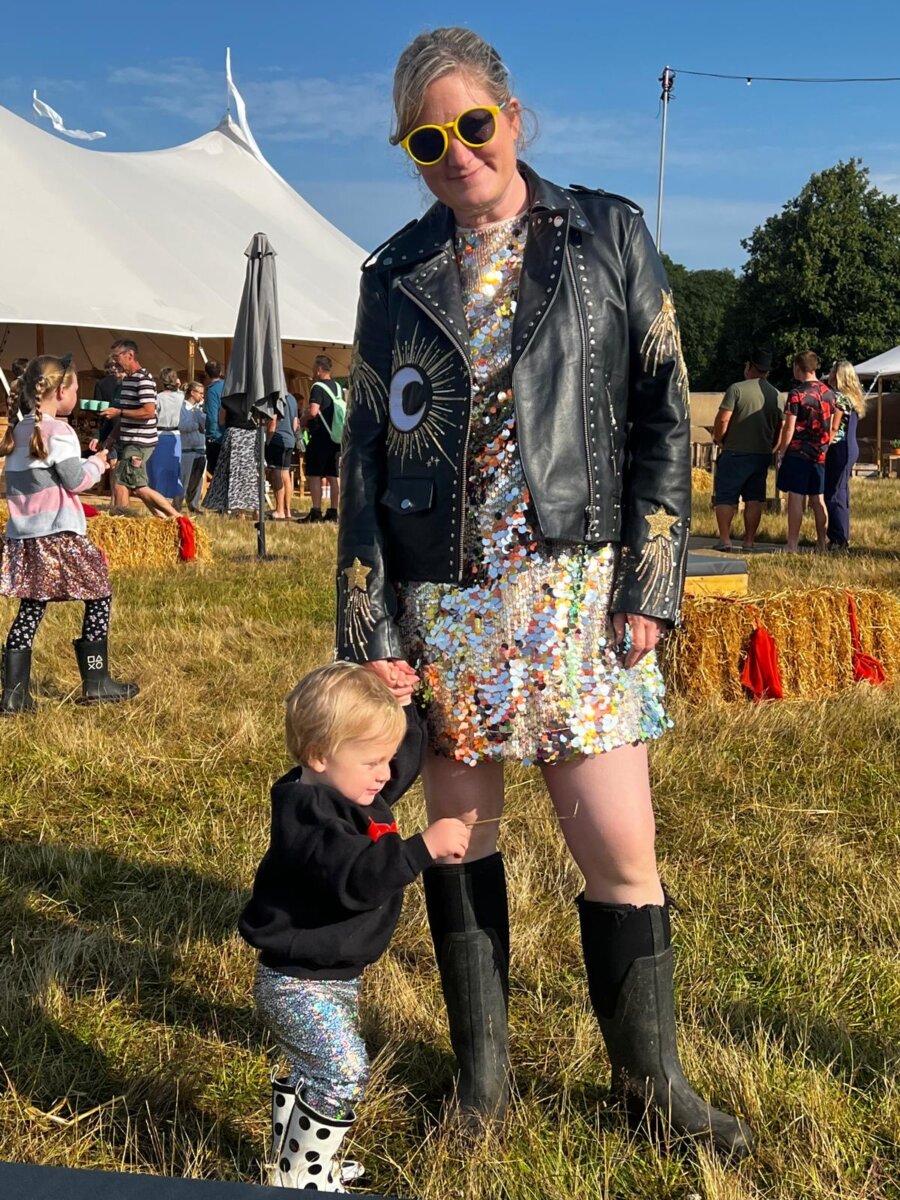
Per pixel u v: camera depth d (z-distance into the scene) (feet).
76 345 79.00
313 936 7.21
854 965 10.23
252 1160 7.90
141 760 15.97
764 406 37.11
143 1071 8.86
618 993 7.84
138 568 33.09
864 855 12.91
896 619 20.34
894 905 11.30
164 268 70.54
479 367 7.59
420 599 7.87
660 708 7.98
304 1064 7.25
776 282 168.86
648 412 7.74
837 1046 9.07
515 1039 9.27
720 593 22.52
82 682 19.12
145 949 10.70
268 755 16.29
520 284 7.55
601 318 7.54
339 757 7.32
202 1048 9.20
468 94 7.36
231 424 47.57
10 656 18.40
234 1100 8.58
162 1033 9.41
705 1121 7.87
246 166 93.86
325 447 48.26
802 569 31.19
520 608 7.56
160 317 65.87
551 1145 7.88
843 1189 7.42
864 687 19.30
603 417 7.58
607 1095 8.43
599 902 7.90
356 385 8.23
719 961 10.42
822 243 165.17
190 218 79.05
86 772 15.55
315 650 22.41
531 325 7.44
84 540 18.63
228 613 25.82
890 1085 8.48
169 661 21.38
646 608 7.51
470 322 7.66
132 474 39.37
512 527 7.54
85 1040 9.30
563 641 7.56
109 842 13.32
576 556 7.59
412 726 7.74
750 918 11.34
